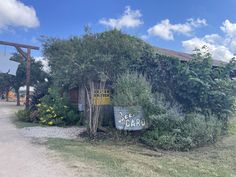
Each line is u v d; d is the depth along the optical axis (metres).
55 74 6.62
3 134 6.78
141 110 6.48
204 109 7.21
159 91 7.57
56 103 8.79
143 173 4.12
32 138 6.35
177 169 4.50
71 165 4.30
